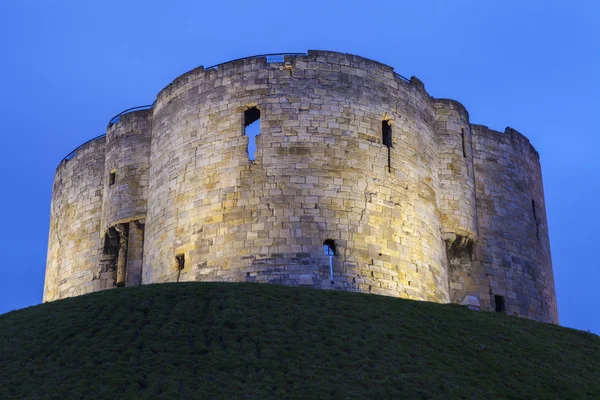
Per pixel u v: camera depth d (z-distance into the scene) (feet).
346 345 126.52
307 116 168.66
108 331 130.11
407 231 170.19
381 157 171.01
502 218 196.13
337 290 150.20
